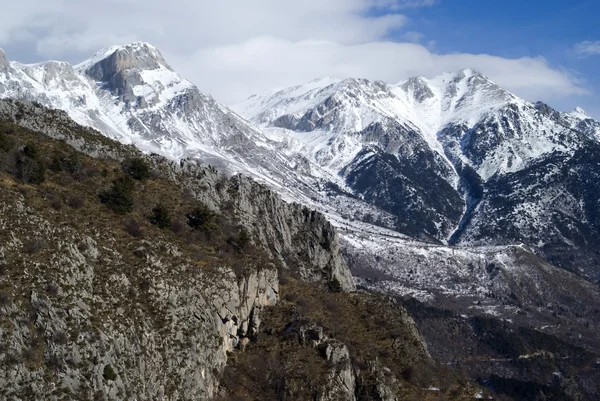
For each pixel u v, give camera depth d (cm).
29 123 11488
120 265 8725
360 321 11688
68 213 9319
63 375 7169
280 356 9606
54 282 7731
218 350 8950
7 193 8831
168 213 10494
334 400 9294
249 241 11106
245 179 13088
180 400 8106
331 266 13400
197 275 9300
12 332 7119
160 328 8400
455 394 11244
